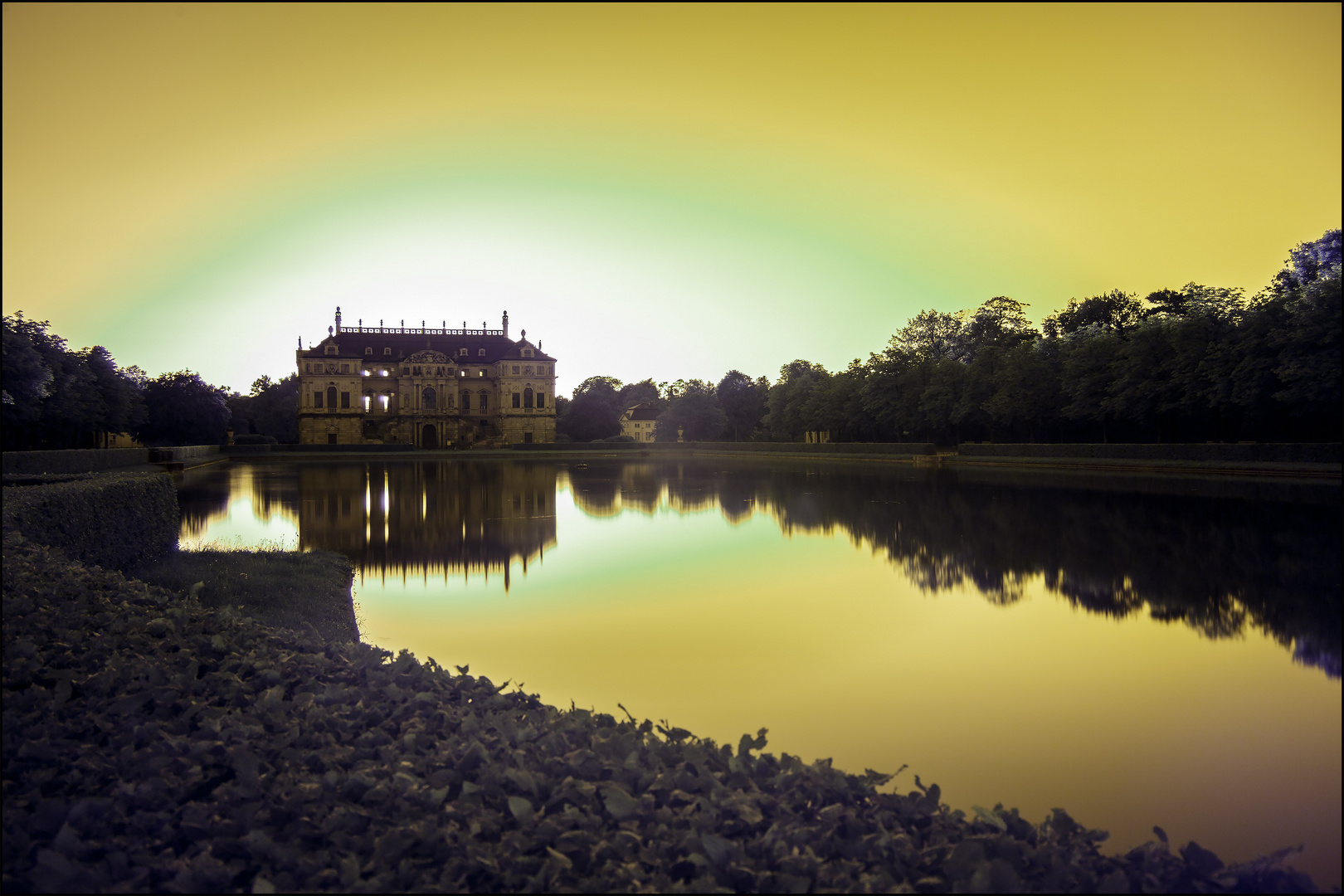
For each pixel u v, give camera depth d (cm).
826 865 571
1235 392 5409
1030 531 2828
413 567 2331
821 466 8512
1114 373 6744
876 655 1414
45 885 512
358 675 962
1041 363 7631
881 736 1041
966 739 1025
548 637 1555
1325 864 707
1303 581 1880
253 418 16512
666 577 2161
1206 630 1507
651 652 1446
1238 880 612
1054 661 1348
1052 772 921
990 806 835
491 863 547
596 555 2552
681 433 15450
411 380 15525
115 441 11169
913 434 10325
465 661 1397
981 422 8631
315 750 730
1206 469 5525
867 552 2531
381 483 5956
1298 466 4981
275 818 607
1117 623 1579
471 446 15800
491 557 2517
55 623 934
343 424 14638
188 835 585
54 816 589
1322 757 946
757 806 666
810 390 12075
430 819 610
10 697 750
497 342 16750
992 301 10412
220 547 2567
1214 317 5925
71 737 712
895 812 698
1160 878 606
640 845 596
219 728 725
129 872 542
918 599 1850
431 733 801
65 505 1596
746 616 1709
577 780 686
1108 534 2677
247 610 1549
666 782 699
